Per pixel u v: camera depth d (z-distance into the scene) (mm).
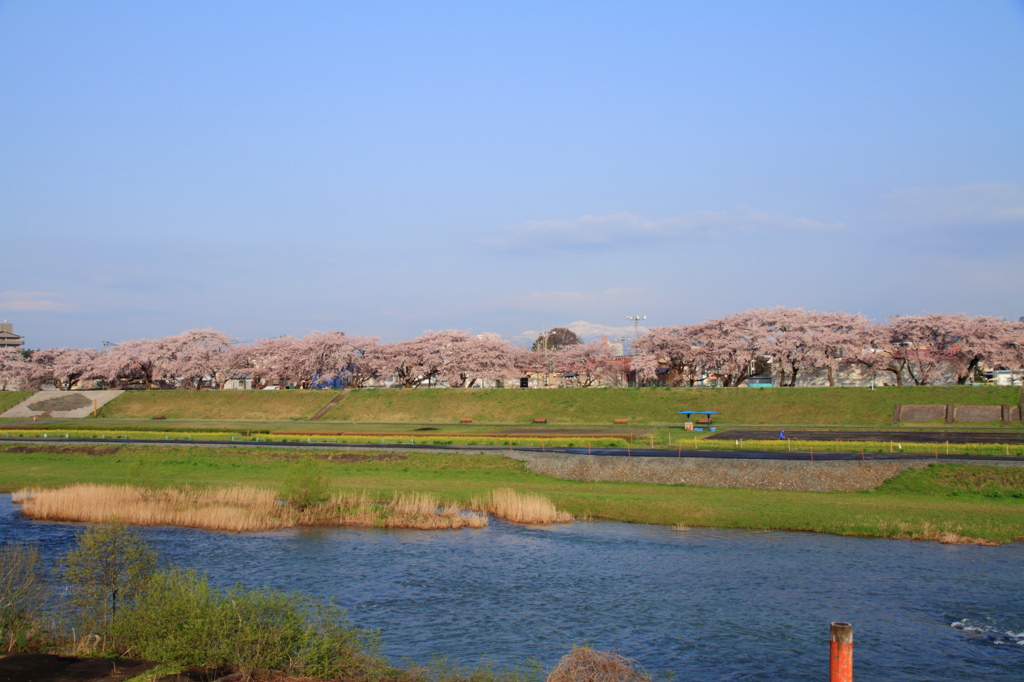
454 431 98125
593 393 122688
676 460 62312
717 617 31375
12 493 60656
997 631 29672
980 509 48969
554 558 40750
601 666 21547
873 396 106500
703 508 51094
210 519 48219
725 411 109750
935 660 26953
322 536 45906
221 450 77750
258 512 49656
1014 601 33125
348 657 23031
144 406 141375
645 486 60438
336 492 56406
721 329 137000
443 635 29312
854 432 85625
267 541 44656
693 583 36125
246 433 93875
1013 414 95875
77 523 49156
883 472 57188
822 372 135750
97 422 124188
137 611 23875
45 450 82062
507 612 32031
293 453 74875
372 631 29438
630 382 159500
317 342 153750
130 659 22625
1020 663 26656
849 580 36344
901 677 25562
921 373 124625
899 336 125688
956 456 61281
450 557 40969
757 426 100000
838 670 17359
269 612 23281
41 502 51812
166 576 25938
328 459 72000
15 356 179375
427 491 58469
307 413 131125
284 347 162125
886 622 30719
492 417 120312
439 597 34062
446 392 131500
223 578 36875
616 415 114625
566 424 111062
